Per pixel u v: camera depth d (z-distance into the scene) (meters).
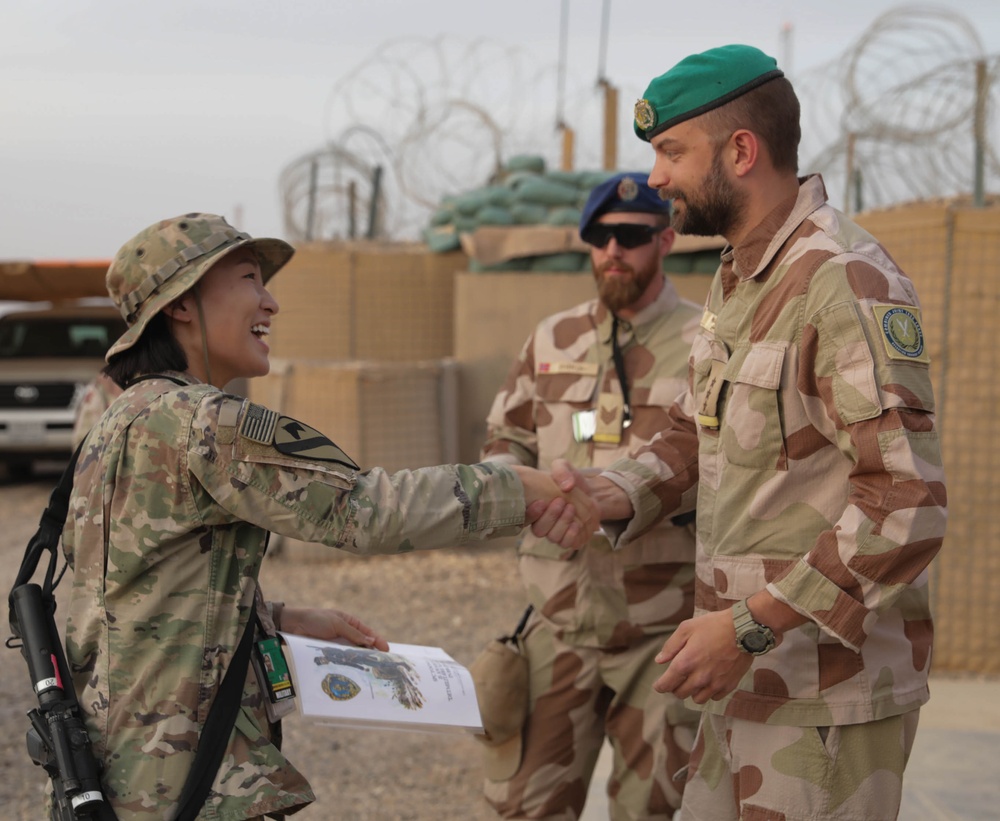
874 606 1.82
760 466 2.02
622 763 2.90
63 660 1.86
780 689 1.99
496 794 2.97
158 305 1.93
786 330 1.97
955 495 5.31
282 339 9.77
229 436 1.81
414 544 1.92
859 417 1.83
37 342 11.88
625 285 2.98
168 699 1.82
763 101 2.04
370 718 1.92
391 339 9.77
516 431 3.27
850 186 6.25
